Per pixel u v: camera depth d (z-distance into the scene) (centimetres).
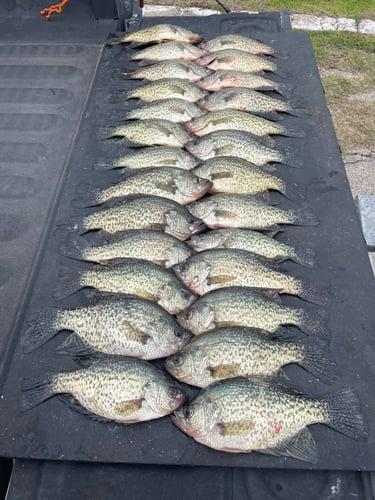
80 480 64
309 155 103
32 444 66
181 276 83
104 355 73
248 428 66
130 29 137
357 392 70
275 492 63
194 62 122
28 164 103
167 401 68
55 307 80
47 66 124
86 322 77
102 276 82
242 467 65
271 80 119
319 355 74
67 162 102
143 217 91
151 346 75
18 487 64
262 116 111
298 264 86
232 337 74
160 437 67
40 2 138
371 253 111
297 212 92
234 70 120
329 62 201
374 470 64
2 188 98
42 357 74
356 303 81
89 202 95
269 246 87
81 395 70
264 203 93
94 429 68
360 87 191
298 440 66
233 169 97
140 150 102
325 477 64
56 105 115
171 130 106
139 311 76
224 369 72
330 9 227
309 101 115
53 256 87
